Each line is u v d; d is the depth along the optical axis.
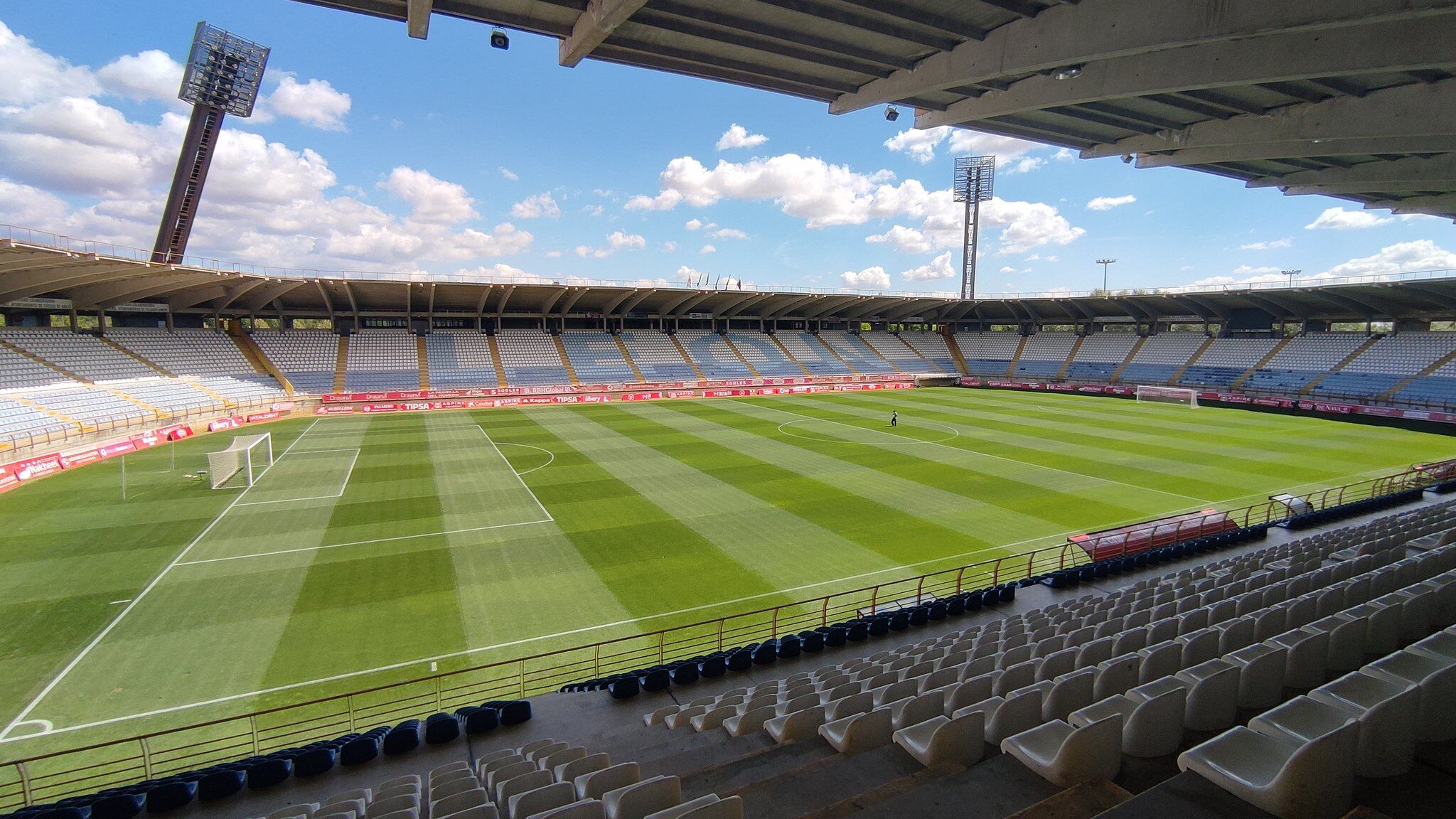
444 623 14.46
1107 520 21.81
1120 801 3.63
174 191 52.41
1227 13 9.81
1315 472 28.55
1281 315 60.34
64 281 33.22
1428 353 48.81
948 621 13.15
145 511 22.06
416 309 58.88
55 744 10.35
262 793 7.79
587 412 48.53
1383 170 20.64
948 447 34.38
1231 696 4.94
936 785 4.07
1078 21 11.38
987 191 79.25
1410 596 6.99
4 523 20.77
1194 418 46.00
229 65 50.31
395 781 7.18
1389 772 3.64
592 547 19.11
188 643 13.41
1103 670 5.96
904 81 14.53
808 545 19.33
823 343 76.44
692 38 12.81
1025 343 77.50
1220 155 19.20
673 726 8.62
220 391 43.66
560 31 12.08
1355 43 11.20
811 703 7.65
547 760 7.12
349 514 21.97
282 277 43.81
